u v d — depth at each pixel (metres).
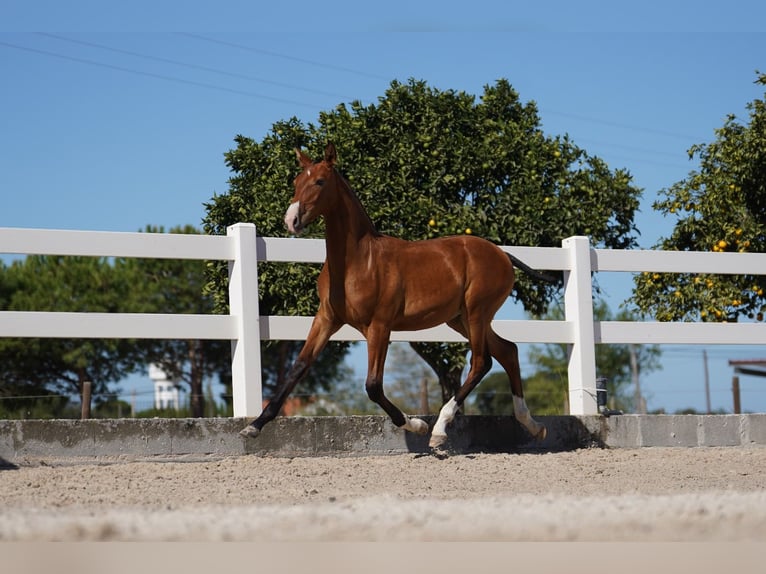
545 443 9.31
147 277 33.16
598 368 41.47
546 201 14.36
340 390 37.66
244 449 8.23
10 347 29.95
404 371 48.84
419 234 14.06
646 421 9.72
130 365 32.78
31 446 7.56
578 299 9.86
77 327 8.02
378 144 14.66
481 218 14.16
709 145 14.92
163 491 6.54
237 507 5.73
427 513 5.38
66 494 6.31
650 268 10.23
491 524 5.09
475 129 14.97
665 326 10.15
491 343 8.94
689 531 4.97
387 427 8.69
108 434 7.81
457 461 8.22
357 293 7.99
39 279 32.03
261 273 13.76
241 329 8.63
